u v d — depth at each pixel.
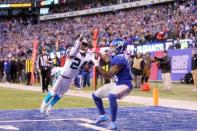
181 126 9.13
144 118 10.41
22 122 9.78
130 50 30.64
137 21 43.03
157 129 8.73
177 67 26.09
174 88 21.72
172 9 41.41
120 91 8.66
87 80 23.70
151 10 44.25
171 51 26.69
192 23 32.91
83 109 12.48
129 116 10.78
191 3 40.41
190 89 20.92
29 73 27.20
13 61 30.86
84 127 9.02
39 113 11.51
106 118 9.59
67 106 13.35
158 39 29.58
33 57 27.27
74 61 10.60
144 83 20.39
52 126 9.16
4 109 12.49
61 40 45.19
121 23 44.91
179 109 12.34
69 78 10.74
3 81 33.19
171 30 32.00
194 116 10.77
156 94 13.56
